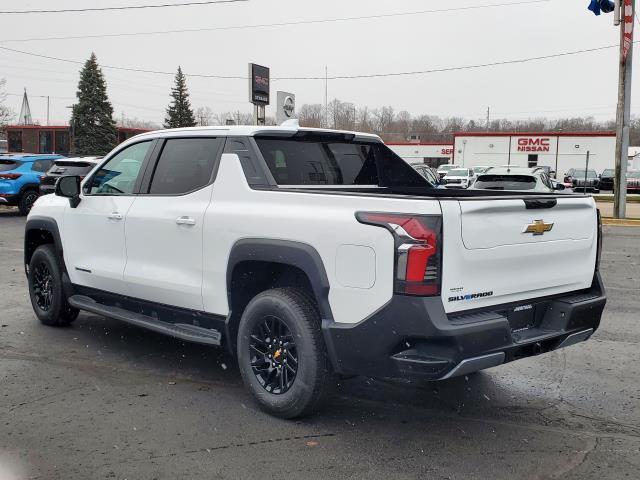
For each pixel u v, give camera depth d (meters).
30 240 6.93
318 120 74.00
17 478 3.56
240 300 4.71
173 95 75.19
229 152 4.86
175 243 5.02
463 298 3.79
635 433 4.23
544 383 5.21
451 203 3.71
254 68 21.28
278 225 4.28
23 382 5.12
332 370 4.21
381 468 3.70
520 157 54.31
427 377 3.68
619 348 6.19
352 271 3.88
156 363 5.63
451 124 124.88
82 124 63.56
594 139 52.44
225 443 4.02
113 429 4.22
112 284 5.68
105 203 5.73
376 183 5.98
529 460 3.82
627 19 19.97
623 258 12.11
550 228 4.26
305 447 3.97
